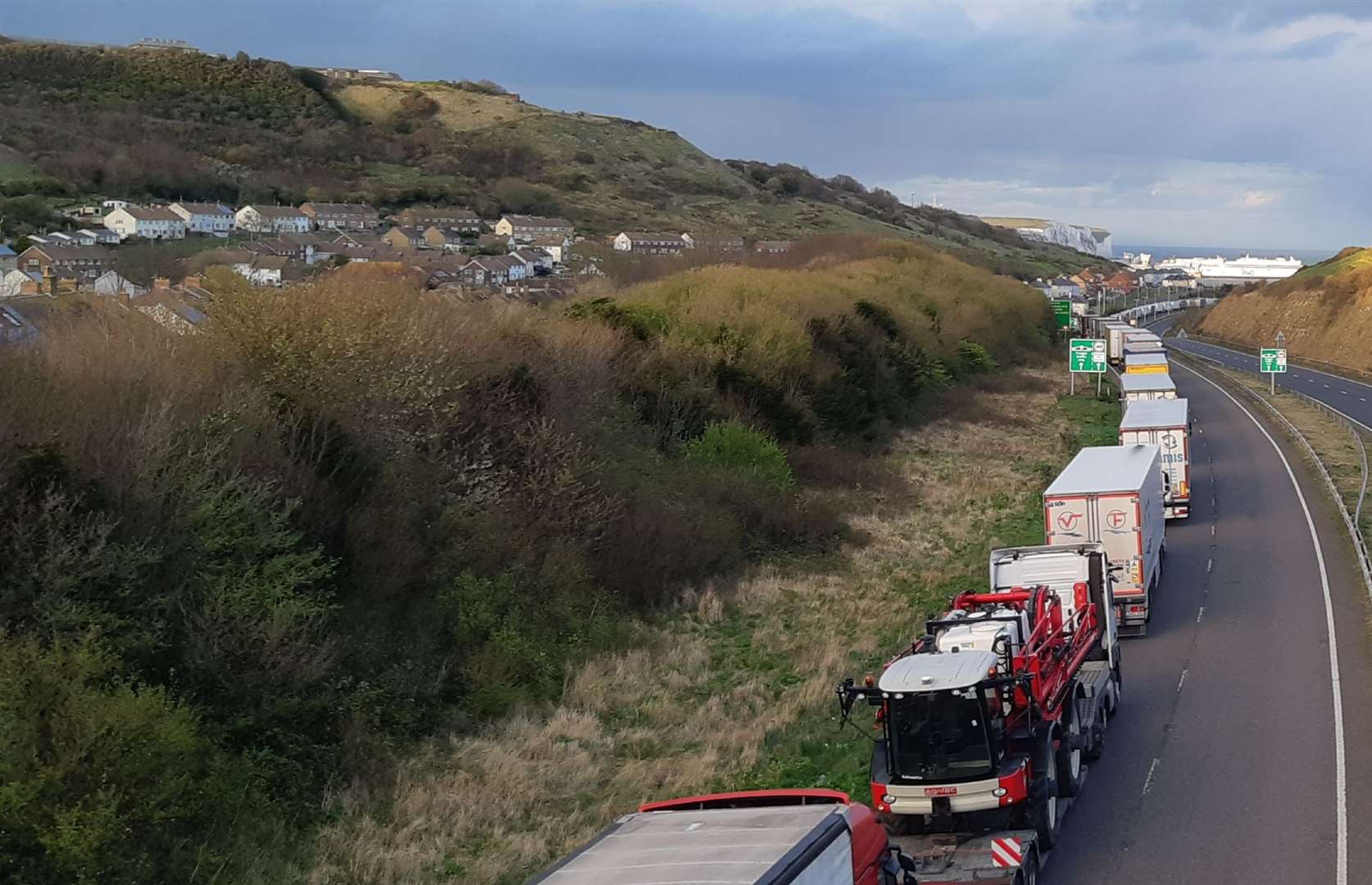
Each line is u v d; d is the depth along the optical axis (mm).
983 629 18453
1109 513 29359
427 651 24578
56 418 20203
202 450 21812
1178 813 18406
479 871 16562
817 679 25125
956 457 58125
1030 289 135875
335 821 18625
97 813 15133
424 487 27531
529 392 34625
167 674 19109
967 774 16328
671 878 10398
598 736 22516
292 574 21406
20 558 18281
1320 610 30297
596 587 30734
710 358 49562
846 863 11930
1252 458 57125
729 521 37312
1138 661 27312
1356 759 20047
